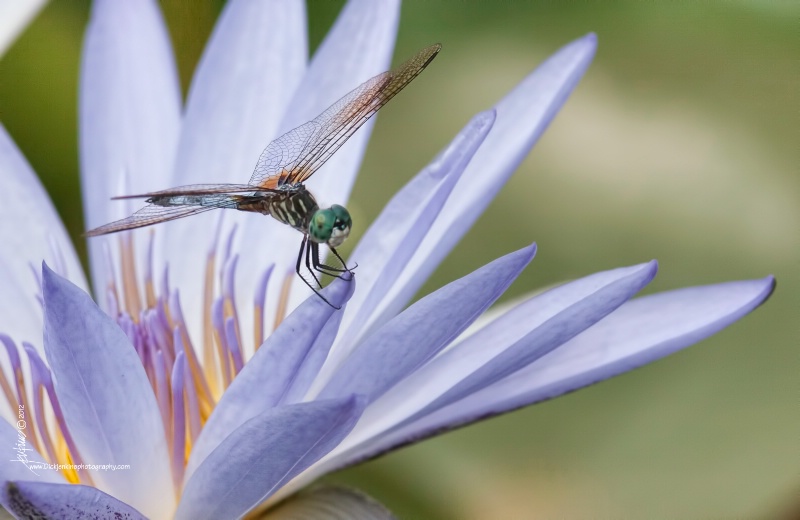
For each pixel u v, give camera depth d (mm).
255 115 447
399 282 417
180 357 398
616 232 449
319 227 404
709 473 427
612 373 407
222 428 389
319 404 373
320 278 434
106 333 381
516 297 446
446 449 437
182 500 390
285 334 382
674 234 449
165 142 448
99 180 442
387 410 405
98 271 433
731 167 453
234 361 412
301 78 449
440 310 386
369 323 412
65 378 382
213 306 416
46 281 373
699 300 412
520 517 428
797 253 445
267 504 406
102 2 450
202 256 438
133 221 397
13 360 403
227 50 447
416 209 413
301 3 451
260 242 438
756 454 428
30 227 428
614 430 435
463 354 405
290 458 380
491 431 439
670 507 425
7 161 430
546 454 434
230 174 444
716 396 435
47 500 373
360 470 438
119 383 385
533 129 422
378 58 440
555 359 410
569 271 448
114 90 448
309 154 416
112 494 395
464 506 431
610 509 427
